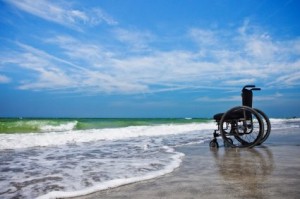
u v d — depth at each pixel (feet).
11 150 23.49
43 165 16.19
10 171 14.48
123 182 11.75
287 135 35.35
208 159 17.78
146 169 14.62
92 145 27.32
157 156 19.39
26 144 26.94
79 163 16.72
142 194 10.12
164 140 32.63
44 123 58.23
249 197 9.43
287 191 10.05
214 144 23.97
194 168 14.85
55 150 23.39
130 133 42.16
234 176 12.66
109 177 12.89
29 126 55.67
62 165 16.11
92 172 14.02
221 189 10.50
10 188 11.20
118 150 23.17
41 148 24.93
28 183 11.94
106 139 34.12
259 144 22.82
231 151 21.33
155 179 12.42
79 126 65.62
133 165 15.84
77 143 29.37
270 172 13.37
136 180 12.11
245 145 22.45
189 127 60.13
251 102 21.98
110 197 9.90
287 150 21.21
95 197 9.95
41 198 9.84
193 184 11.37
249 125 22.00
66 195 10.14
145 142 30.25
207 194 9.90
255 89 21.72
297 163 15.76
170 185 11.30
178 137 37.04
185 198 9.50
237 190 10.31
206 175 13.07
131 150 23.08
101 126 72.54
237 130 22.15
